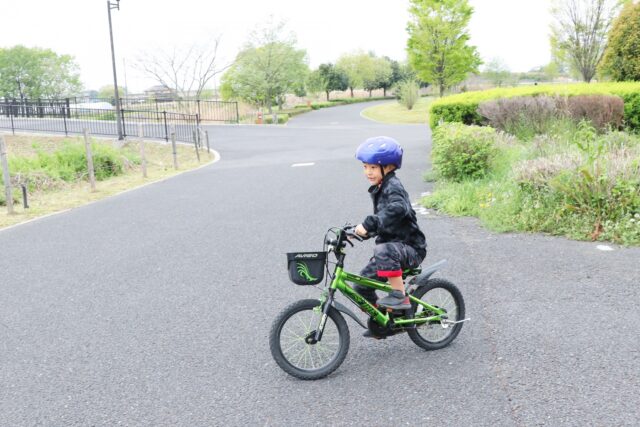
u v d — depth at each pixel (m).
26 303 5.96
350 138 26.22
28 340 5.04
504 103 15.20
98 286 6.41
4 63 62.22
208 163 19.55
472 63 46.69
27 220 10.31
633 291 5.41
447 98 18.36
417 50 46.16
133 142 24.83
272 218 9.52
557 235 7.38
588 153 7.98
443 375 4.10
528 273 6.06
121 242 8.36
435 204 9.62
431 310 4.43
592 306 5.13
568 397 3.70
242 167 17.03
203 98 49.19
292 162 17.58
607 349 4.33
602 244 6.89
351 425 3.54
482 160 10.95
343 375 4.19
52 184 14.78
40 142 25.19
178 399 3.96
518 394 3.77
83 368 4.47
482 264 6.43
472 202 9.22
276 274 6.57
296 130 32.44
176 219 9.83
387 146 3.95
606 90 15.44
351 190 11.71
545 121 14.69
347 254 7.22
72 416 3.79
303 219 9.31
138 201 11.84
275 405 3.83
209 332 5.06
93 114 36.28
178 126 32.75
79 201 12.20
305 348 4.33
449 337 4.59
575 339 4.52
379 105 63.88
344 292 4.13
